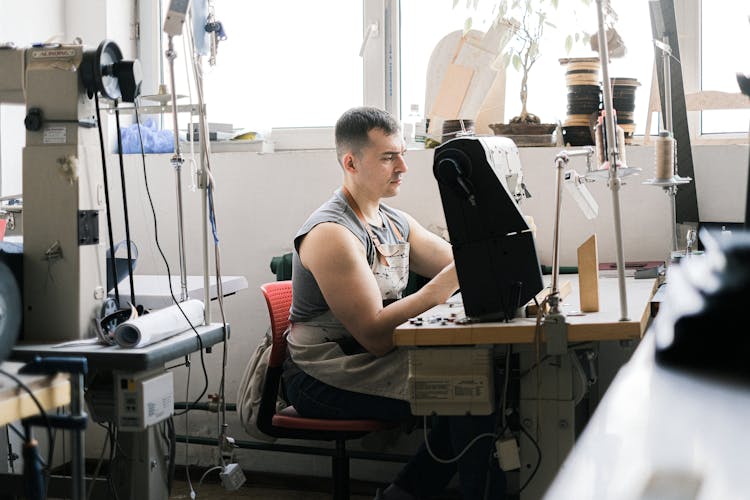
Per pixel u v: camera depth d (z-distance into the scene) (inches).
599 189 112.9
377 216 100.5
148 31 137.9
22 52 75.6
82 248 74.7
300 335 94.1
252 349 127.3
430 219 119.4
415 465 90.4
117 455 76.9
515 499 114.4
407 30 130.3
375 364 87.8
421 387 75.4
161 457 78.2
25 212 74.7
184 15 77.2
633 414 28.4
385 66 130.6
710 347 30.8
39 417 53.3
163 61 138.3
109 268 92.2
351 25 132.5
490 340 72.2
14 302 59.3
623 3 119.9
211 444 118.1
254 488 124.6
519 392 79.9
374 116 95.4
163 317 73.7
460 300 92.1
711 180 111.1
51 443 54.9
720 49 118.2
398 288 98.0
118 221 131.0
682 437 26.0
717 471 23.5
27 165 74.7
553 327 70.4
